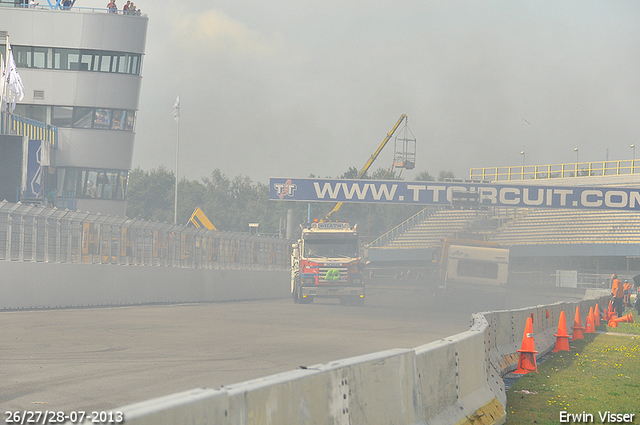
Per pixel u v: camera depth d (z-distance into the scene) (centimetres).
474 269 7912
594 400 1905
